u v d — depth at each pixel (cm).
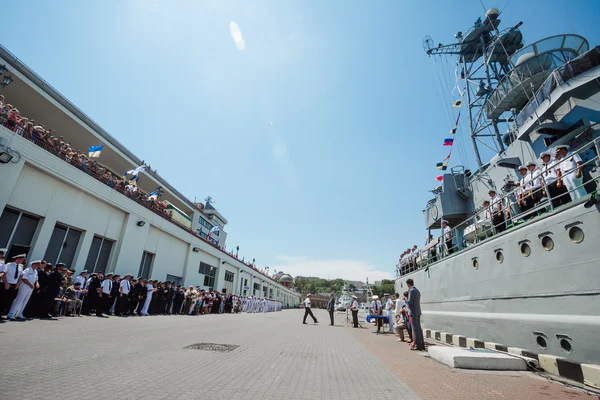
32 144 1301
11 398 307
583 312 575
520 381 536
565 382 529
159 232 2358
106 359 518
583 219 588
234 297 3081
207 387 398
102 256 1795
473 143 1603
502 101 1295
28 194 1327
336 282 14650
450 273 1120
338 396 404
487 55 1622
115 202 1827
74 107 1911
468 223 1417
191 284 2858
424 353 835
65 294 1189
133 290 1529
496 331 811
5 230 1251
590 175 762
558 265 639
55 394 330
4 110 1212
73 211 1562
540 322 662
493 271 855
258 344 845
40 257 1372
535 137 1040
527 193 838
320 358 694
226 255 3775
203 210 4778
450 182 1535
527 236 731
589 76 832
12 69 1533
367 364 651
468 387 482
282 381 461
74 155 1558
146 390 368
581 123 848
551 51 1106
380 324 1553
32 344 590
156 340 772
